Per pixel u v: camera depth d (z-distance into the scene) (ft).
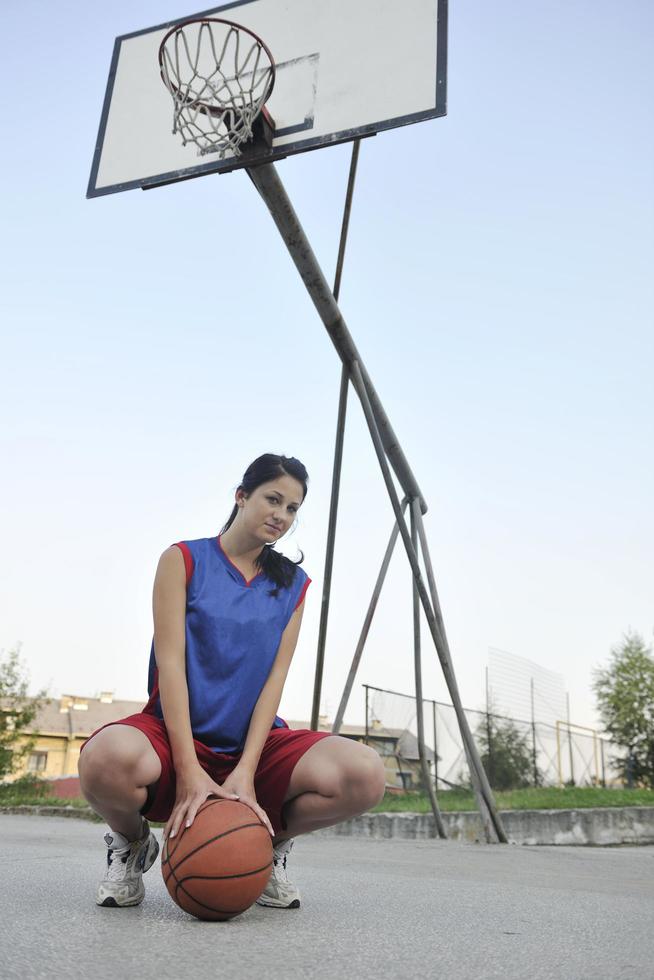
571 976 4.24
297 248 14.62
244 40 15.47
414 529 18.88
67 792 39.34
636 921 6.53
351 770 6.30
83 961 4.07
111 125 16.52
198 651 6.63
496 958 4.69
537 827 23.44
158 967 4.00
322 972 4.07
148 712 6.65
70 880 7.88
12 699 44.86
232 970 4.01
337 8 15.28
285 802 6.61
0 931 4.81
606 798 30.19
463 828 21.63
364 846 16.61
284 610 7.02
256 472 7.04
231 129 14.46
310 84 14.84
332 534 17.87
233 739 6.68
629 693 64.90
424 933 5.55
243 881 5.41
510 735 34.53
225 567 6.93
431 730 28.04
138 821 6.18
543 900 7.88
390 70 14.57
